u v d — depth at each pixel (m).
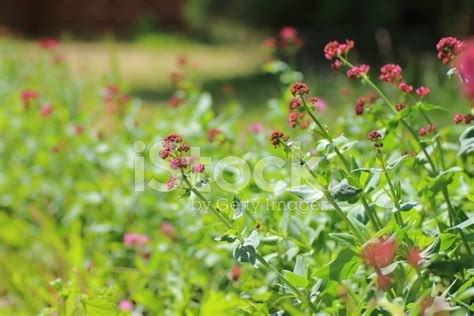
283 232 3.01
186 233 3.75
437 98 5.55
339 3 13.69
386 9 13.14
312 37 13.38
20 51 7.83
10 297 4.04
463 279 2.54
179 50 17.06
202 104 4.29
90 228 4.55
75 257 4.16
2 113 5.68
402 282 2.56
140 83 12.14
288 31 4.68
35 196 5.21
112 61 5.66
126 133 4.70
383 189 2.63
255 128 4.10
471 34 10.69
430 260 2.39
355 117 3.91
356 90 6.37
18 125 5.64
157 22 20.27
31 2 20.64
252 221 3.15
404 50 11.88
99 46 18.17
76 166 5.17
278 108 4.25
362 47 12.71
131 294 3.67
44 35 20.42
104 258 4.18
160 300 3.67
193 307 3.46
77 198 4.92
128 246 3.88
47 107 5.05
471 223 2.40
